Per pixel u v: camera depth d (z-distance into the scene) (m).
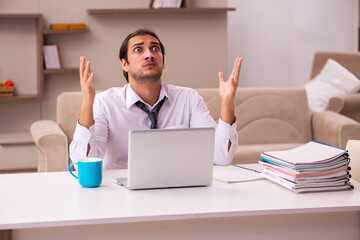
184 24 5.29
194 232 1.64
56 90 5.15
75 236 1.57
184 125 2.46
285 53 6.47
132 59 2.27
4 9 5.00
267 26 6.40
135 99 2.35
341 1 6.52
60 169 3.21
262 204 1.67
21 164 4.70
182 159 1.84
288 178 1.85
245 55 6.40
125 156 2.41
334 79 5.25
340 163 1.86
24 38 5.07
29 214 1.55
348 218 1.74
